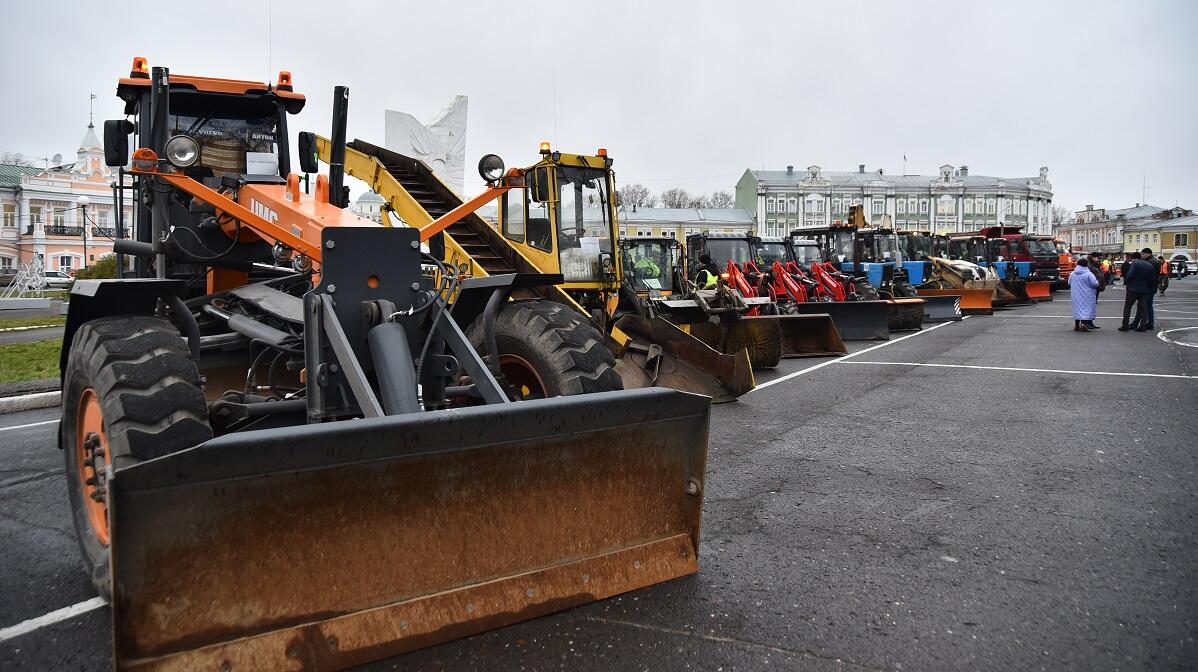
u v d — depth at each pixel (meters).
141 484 2.25
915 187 84.31
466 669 2.67
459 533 2.81
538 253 9.47
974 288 22.73
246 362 4.82
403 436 2.60
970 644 2.83
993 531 4.00
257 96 5.45
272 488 2.46
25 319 21.69
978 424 6.71
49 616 3.20
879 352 13.01
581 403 2.94
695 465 3.36
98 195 55.69
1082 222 129.75
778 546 3.82
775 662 2.71
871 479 5.02
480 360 3.54
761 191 79.75
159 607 2.31
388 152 8.43
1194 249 89.94
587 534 3.09
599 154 9.71
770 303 11.95
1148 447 5.74
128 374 3.04
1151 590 3.25
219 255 4.84
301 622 2.52
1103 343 13.77
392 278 3.58
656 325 8.44
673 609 3.10
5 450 6.31
